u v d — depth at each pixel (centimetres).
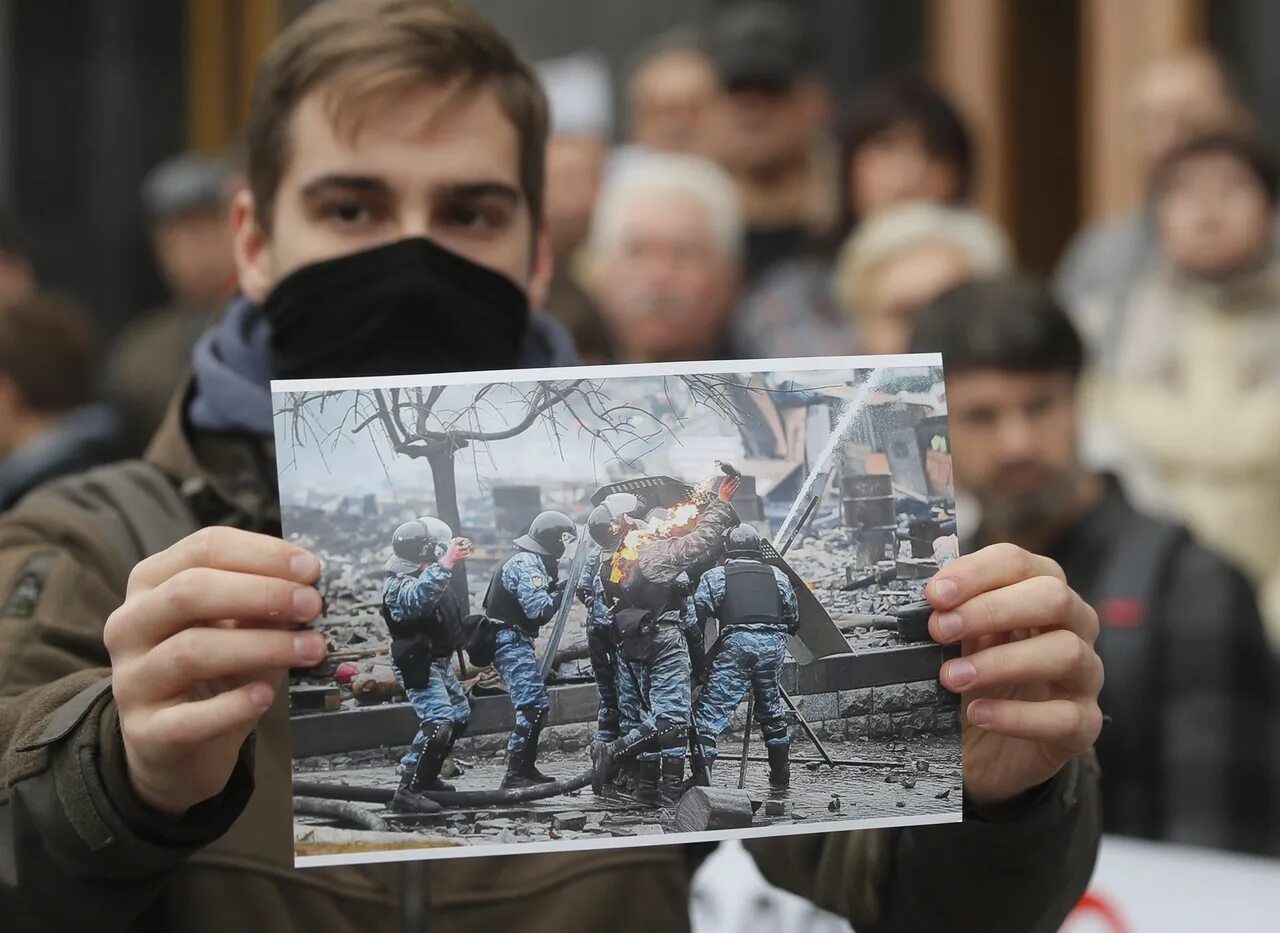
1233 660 294
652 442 158
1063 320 304
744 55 501
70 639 174
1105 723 157
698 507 157
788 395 160
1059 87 634
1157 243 445
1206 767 289
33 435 451
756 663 155
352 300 189
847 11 659
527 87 203
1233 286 417
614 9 693
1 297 541
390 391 154
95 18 820
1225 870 262
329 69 191
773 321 446
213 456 196
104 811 145
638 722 154
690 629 155
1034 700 160
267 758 177
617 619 154
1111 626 296
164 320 480
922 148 448
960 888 167
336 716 149
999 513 305
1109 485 316
